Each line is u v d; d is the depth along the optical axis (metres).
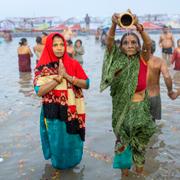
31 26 56.09
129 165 4.91
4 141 6.37
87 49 28.06
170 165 5.30
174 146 5.98
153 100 6.41
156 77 6.38
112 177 4.97
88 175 5.04
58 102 4.97
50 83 4.91
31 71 16.23
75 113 5.05
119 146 4.83
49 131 5.00
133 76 4.67
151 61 6.35
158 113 6.52
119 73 4.71
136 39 4.71
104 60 4.77
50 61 5.05
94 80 12.76
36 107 8.85
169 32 18.69
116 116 4.82
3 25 54.88
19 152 5.89
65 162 5.14
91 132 6.74
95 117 7.75
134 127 4.71
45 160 5.57
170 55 18.70
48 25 56.69
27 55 15.96
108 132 6.73
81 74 5.14
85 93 10.41
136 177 4.94
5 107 8.88
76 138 5.11
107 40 4.70
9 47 32.84
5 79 13.79
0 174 5.14
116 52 4.74
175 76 13.38
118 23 4.50
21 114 8.16
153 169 5.18
